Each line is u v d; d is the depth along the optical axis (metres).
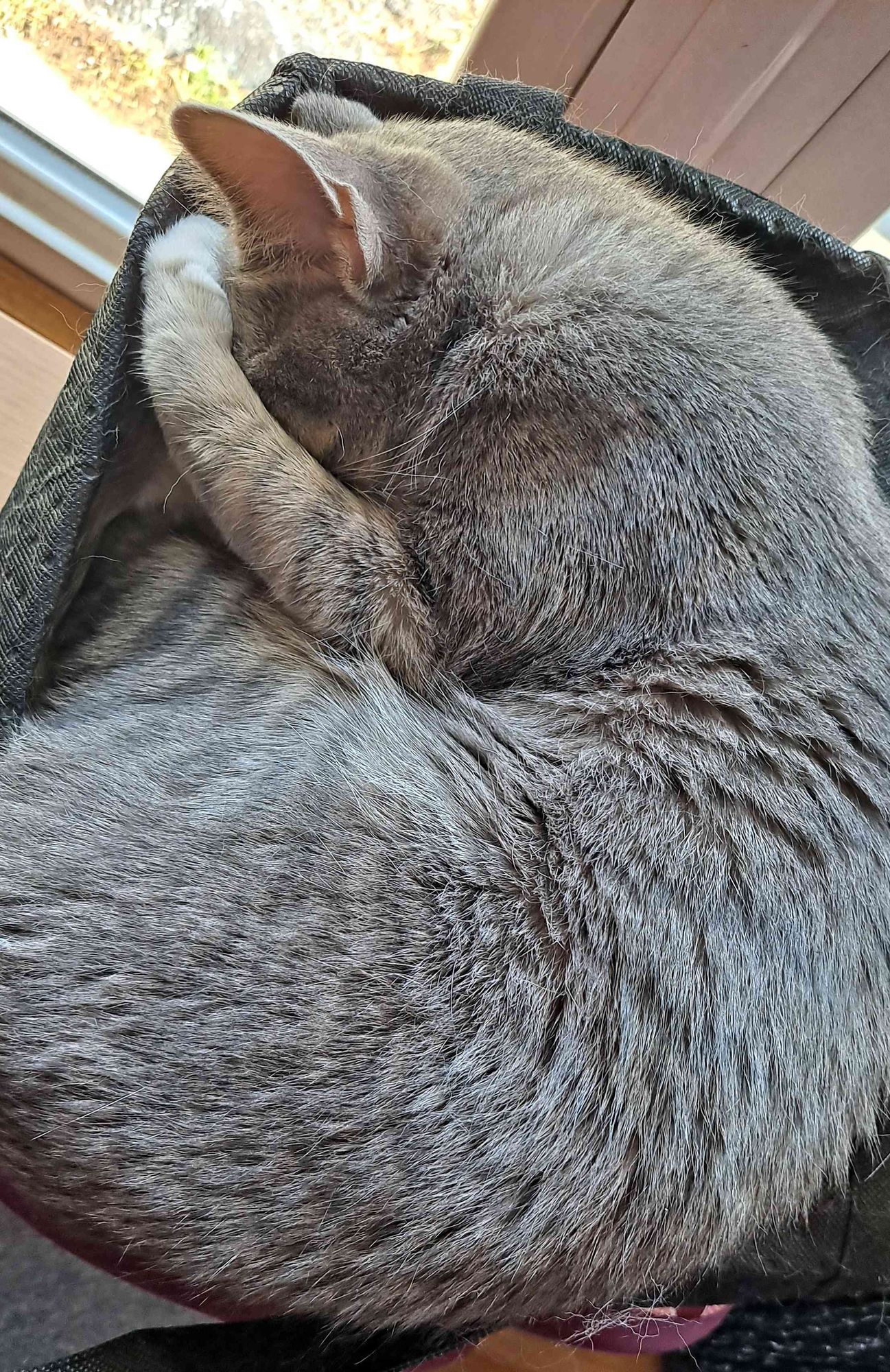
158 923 0.27
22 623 0.30
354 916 0.27
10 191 0.50
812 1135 0.28
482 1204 0.26
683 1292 0.30
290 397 0.34
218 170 0.30
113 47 0.47
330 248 0.31
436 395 0.32
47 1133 0.26
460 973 0.27
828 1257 0.29
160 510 0.35
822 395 0.35
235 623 0.33
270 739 0.30
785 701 0.31
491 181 0.34
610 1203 0.26
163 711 0.31
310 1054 0.26
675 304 0.33
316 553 0.32
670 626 0.32
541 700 0.32
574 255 0.33
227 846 0.28
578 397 0.31
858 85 0.41
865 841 0.29
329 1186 0.25
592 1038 0.27
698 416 0.32
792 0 0.39
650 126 0.46
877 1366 0.30
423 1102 0.26
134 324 0.33
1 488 0.55
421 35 0.47
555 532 0.31
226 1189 0.25
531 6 0.42
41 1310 0.40
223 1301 0.26
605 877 0.28
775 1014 0.28
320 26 0.48
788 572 0.32
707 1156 0.27
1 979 0.27
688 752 0.30
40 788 0.29
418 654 0.32
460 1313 0.26
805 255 0.38
